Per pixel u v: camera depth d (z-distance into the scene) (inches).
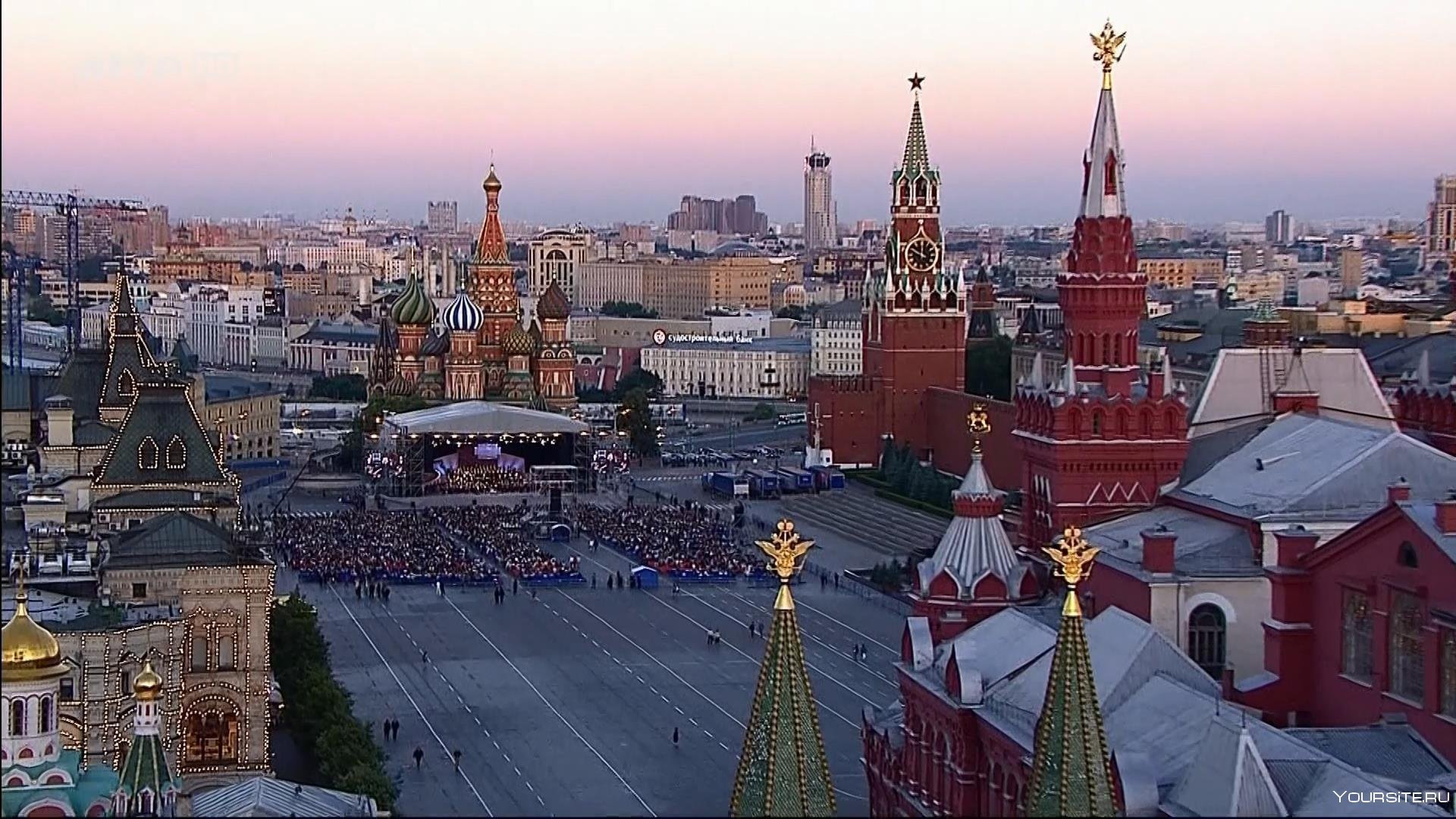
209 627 7642.7
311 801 5290.4
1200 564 6058.1
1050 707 3745.1
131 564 7618.1
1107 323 7426.2
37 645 5546.3
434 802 7101.4
